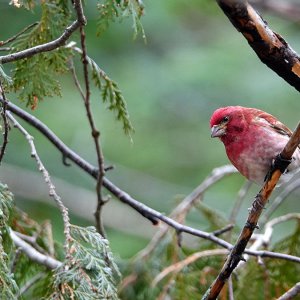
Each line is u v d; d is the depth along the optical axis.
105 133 18.27
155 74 18.83
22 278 9.99
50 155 18.06
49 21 9.05
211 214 12.23
